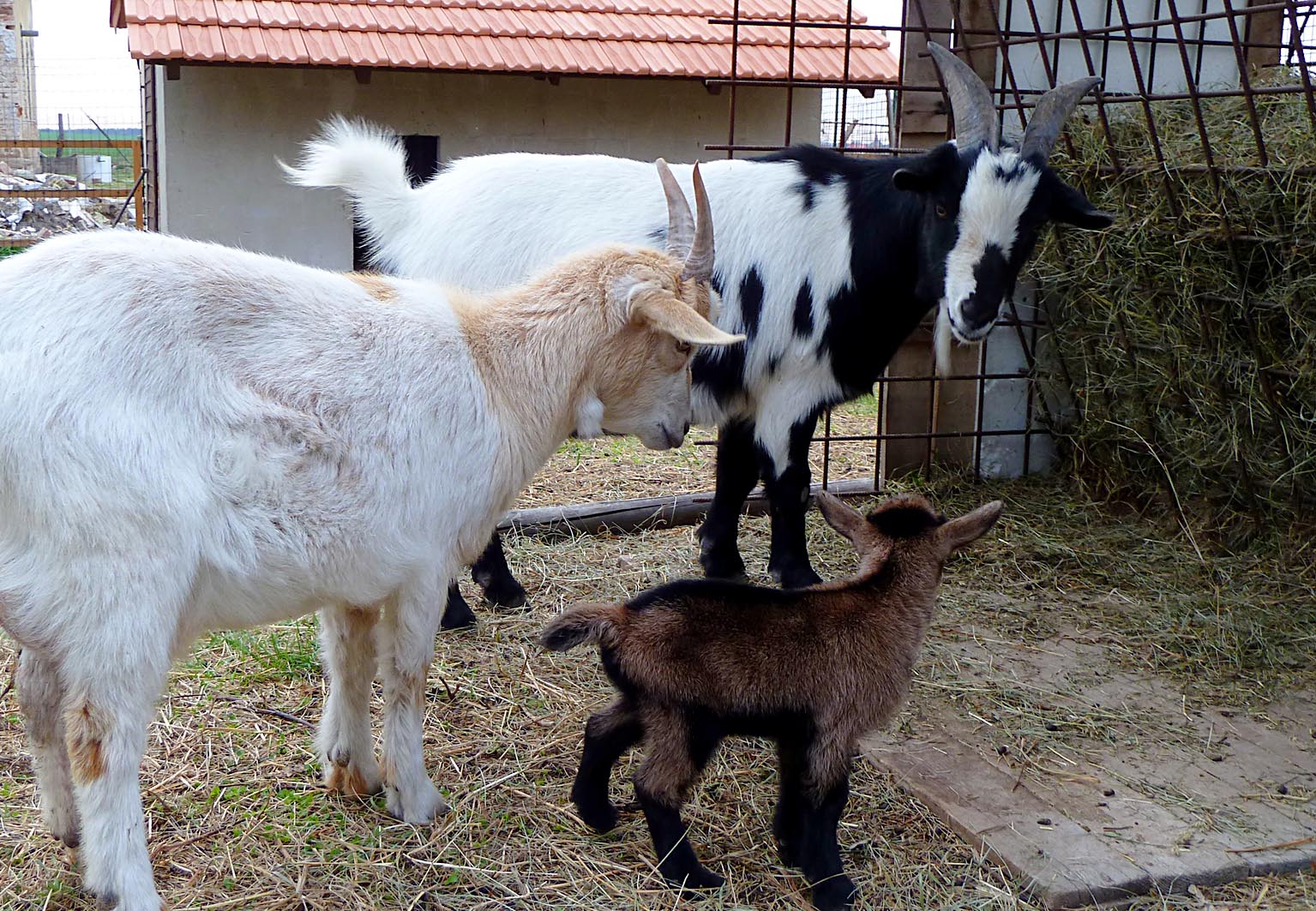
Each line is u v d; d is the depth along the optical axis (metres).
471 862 1.75
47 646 1.54
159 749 1.95
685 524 2.96
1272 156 2.58
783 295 2.43
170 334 1.56
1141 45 3.14
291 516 1.61
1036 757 2.02
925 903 1.72
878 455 3.18
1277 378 2.68
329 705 1.86
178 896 1.67
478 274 2.35
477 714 2.09
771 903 1.71
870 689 1.71
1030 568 2.73
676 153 5.51
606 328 1.82
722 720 1.69
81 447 1.50
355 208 2.50
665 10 5.71
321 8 5.22
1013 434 3.22
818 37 5.63
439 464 1.71
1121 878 1.74
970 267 2.32
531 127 5.36
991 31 2.91
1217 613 2.52
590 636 1.68
